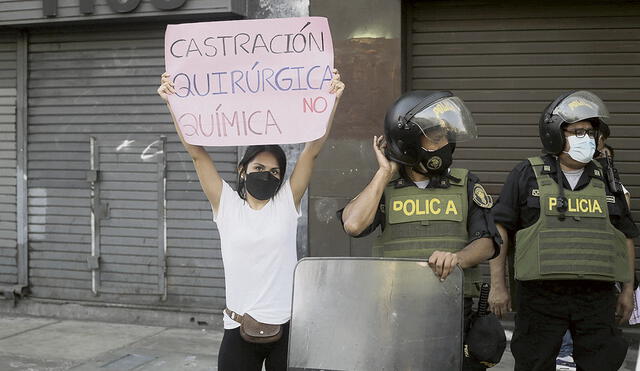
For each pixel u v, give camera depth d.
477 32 6.05
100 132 6.87
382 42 5.98
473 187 3.24
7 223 7.15
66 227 7.00
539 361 3.75
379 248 3.29
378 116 6.01
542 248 3.64
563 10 5.89
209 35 3.30
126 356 5.78
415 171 3.27
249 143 3.30
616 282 3.84
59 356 5.79
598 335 3.68
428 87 6.15
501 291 3.86
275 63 3.27
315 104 3.26
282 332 3.25
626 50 5.81
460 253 3.03
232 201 3.37
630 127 5.83
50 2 6.53
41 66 7.00
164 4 6.20
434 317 2.53
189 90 3.34
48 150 7.02
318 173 6.14
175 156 6.69
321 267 2.64
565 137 3.66
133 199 6.81
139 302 6.85
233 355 3.30
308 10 6.11
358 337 2.56
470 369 3.13
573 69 5.90
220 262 6.62
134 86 6.75
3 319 6.98
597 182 3.74
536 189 3.72
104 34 6.80
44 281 7.11
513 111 6.01
